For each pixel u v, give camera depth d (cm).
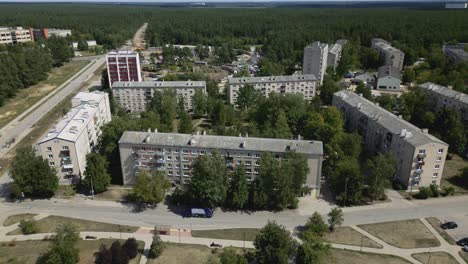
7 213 14662
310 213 14788
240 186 14562
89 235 13362
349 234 13475
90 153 16538
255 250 12306
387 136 17725
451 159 19200
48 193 15900
